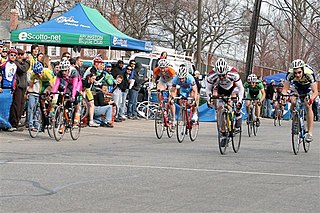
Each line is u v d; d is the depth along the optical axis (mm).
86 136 14539
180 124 13875
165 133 15844
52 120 12906
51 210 6070
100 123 17250
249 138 16531
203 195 7109
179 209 6277
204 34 60156
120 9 41094
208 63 38250
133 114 20203
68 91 13180
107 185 7578
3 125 14000
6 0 39781
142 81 20469
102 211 6074
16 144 12133
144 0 41438
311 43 55375
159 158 10547
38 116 13383
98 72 17125
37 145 12102
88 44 19422
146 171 8883
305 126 13227
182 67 13938
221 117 11531
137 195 6973
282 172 9312
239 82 12008
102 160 10016
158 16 46531
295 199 7078
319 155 12156
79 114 13641
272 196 7203
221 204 6613
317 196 7328
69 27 19797
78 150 11508
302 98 12430
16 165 9094
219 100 11781
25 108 14656
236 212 6223
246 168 9617
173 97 14062
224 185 7883
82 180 7902
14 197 6676
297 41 56719
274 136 17453
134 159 10297
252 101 17391
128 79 19031
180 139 13898
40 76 13266
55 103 12836
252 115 17359
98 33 19516
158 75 14219
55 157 10234
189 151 11961
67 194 6922
